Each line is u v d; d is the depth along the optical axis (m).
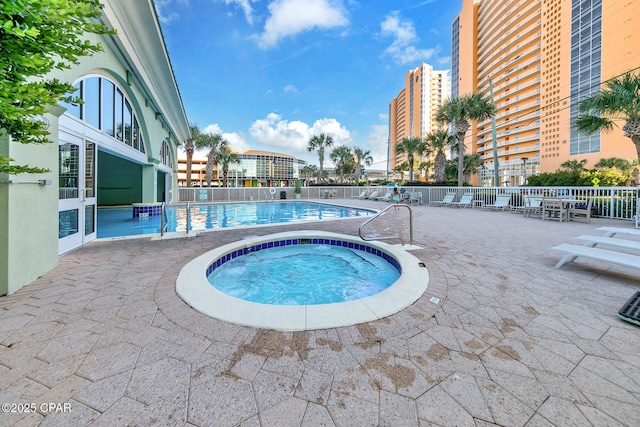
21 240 2.76
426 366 1.56
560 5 44.41
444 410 1.24
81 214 4.59
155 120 10.15
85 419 1.18
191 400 1.29
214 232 5.97
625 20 35.53
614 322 2.06
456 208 12.94
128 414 1.21
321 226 7.05
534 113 49.81
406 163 41.19
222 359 1.61
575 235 5.69
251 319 2.08
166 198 14.09
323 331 1.94
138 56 6.61
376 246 4.55
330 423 1.17
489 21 57.44
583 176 21.75
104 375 1.46
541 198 9.07
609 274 3.20
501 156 57.22
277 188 21.47
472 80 61.69
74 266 3.47
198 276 3.04
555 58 45.59
